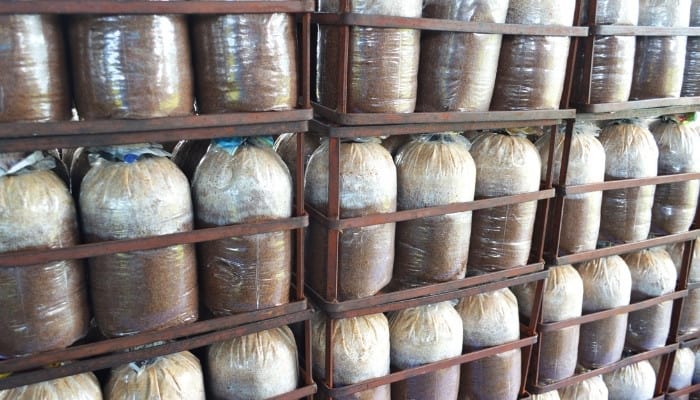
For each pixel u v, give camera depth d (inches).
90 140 46.1
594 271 85.7
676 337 98.0
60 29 45.5
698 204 93.5
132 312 52.1
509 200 68.7
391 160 63.9
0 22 41.1
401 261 70.2
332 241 60.5
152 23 45.4
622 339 90.0
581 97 73.1
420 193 65.1
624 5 70.0
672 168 87.3
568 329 82.7
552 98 67.7
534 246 81.3
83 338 55.6
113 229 49.4
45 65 43.9
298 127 54.6
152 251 50.9
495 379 76.9
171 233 51.3
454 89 61.2
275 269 57.9
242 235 54.3
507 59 65.4
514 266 74.0
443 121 60.9
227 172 54.0
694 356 103.7
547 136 80.3
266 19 49.6
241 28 48.9
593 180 77.5
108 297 51.7
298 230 59.2
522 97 65.9
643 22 75.8
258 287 57.4
